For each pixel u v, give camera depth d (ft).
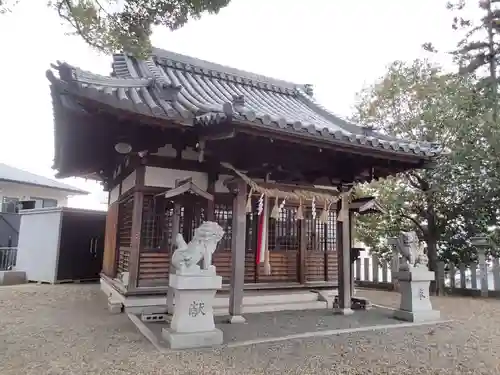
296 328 18.31
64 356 13.19
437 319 21.17
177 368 12.09
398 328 18.86
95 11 15.55
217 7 16.93
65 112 16.89
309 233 26.61
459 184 34.12
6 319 19.26
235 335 16.61
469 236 34.94
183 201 19.20
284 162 21.45
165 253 21.71
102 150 25.22
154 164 21.66
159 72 27.27
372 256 39.93
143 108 16.75
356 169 23.22
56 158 27.66
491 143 29.84
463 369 12.68
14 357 13.03
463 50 28.78
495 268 32.40
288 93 36.29
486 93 28.99
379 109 37.76
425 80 35.42
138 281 20.88
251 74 35.06
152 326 17.75
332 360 13.34
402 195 35.09
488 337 17.15
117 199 26.48
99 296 27.45
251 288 23.73
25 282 37.99
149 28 16.99
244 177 19.54
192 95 25.38
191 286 14.98
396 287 36.27
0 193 55.21
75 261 37.65
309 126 17.53
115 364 12.39
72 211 37.81
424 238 36.47
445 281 35.99
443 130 33.50
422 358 13.84
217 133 17.35
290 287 24.94
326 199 21.75
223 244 23.39
